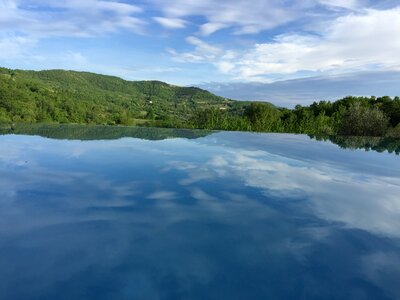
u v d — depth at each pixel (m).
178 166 5.61
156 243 2.71
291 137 11.24
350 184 4.68
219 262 2.42
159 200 3.82
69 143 8.11
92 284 2.09
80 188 4.20
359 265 2.40
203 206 3.65
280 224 3.17
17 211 3.35
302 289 2.09
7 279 2.11
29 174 4.86
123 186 4.34
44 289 2.02
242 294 2.03
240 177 4.94
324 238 2.88
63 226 3.00
